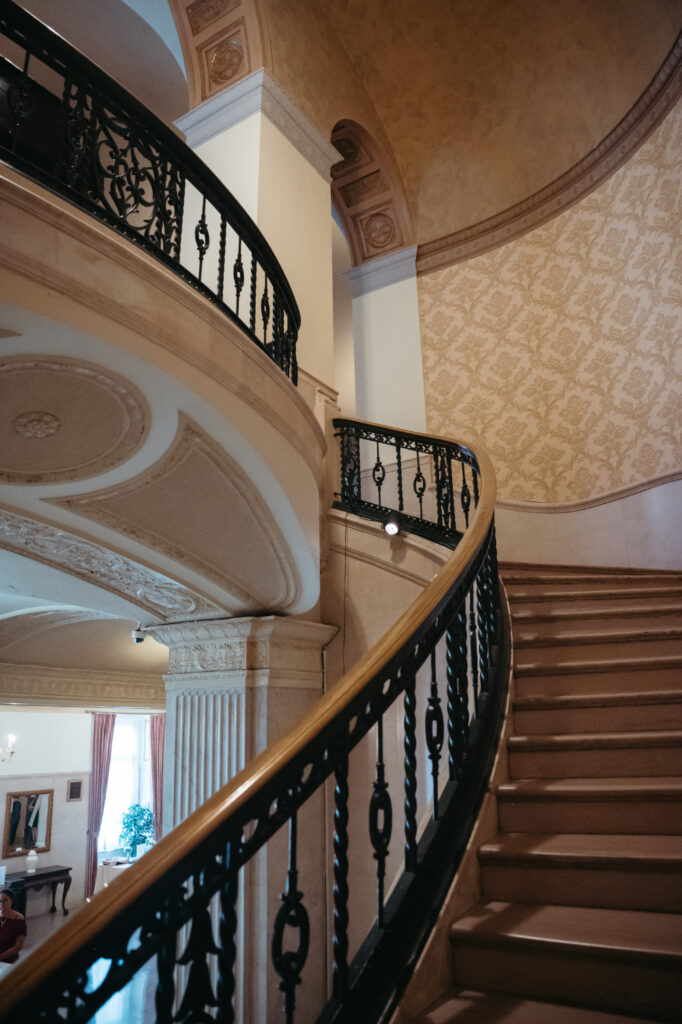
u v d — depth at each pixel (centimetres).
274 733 489
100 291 251
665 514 576
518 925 203
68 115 285
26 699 803
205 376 298
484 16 716
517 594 440
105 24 700
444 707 441
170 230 330
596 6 654
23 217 231
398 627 215
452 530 511
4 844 1327
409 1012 179
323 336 623
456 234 785
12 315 234
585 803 255
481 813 246
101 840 1534
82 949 115
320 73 697
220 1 629
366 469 742
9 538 412
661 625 388
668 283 602
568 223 706
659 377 601
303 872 468
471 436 725
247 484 366
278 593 477
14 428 302
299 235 616
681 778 268
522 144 741
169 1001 128
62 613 673
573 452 659
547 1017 178
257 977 431
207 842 140
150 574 461
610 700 305
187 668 534
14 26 268
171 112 820
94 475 347
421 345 778
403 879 207
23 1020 105
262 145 590
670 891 212
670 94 604
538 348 703
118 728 1605
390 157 793
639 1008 180
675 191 599
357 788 484
